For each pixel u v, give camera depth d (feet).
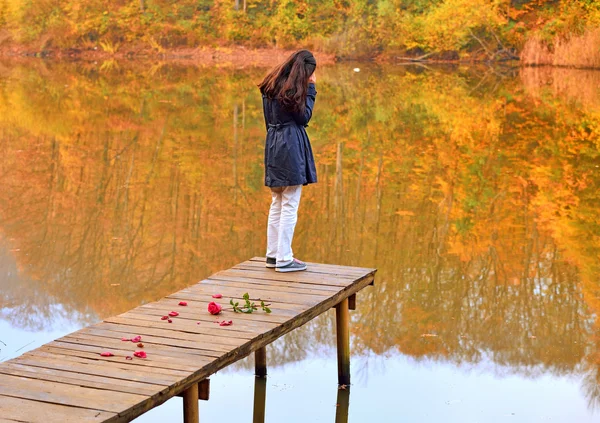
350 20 97.76
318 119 52.08
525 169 37.99
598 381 16.52
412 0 95.91
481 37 94.43
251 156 40.14
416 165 38.81
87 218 29.14
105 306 20.80
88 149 41.50
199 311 14.39
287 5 99.50
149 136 45.21
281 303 14.93
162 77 78.02
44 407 10.18
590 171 37.58
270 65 92.94
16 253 25.04
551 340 18.79
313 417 14.97
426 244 26.48
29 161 38.47
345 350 16.42
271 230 17.39
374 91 67.56
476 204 31.63
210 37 101.35
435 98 63.21
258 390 16.19
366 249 25.77
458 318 20.08
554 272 23.73
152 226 28.27
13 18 101.91
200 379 11.62
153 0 101.76
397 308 20.79
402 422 14.74
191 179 35.29
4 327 19.21
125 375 11.27
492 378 16.69
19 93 63.21
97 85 70.18
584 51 88.48
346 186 34.45
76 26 101.19
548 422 14.71
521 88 70.08
